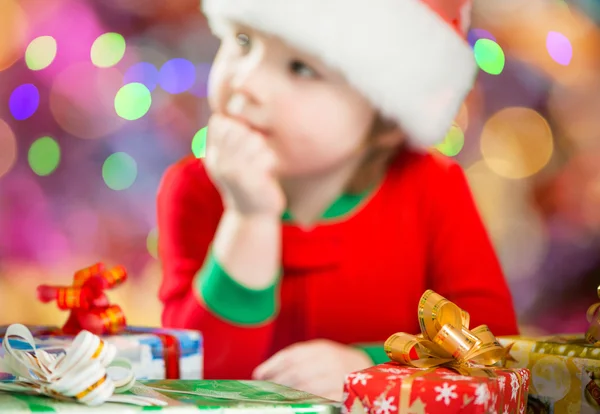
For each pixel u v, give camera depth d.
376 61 1.26
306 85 1.31
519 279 1.77
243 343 1.33
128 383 0.89
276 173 1.34
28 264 1.66
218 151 1.34
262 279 1.33
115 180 1.63
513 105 1.72
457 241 1.35
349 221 1.36
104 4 1.62
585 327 1.80
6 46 1.63
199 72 1.59
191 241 1.37
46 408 0.83
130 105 1.60
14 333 0.89
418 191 1.36
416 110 1.29
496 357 0.91
